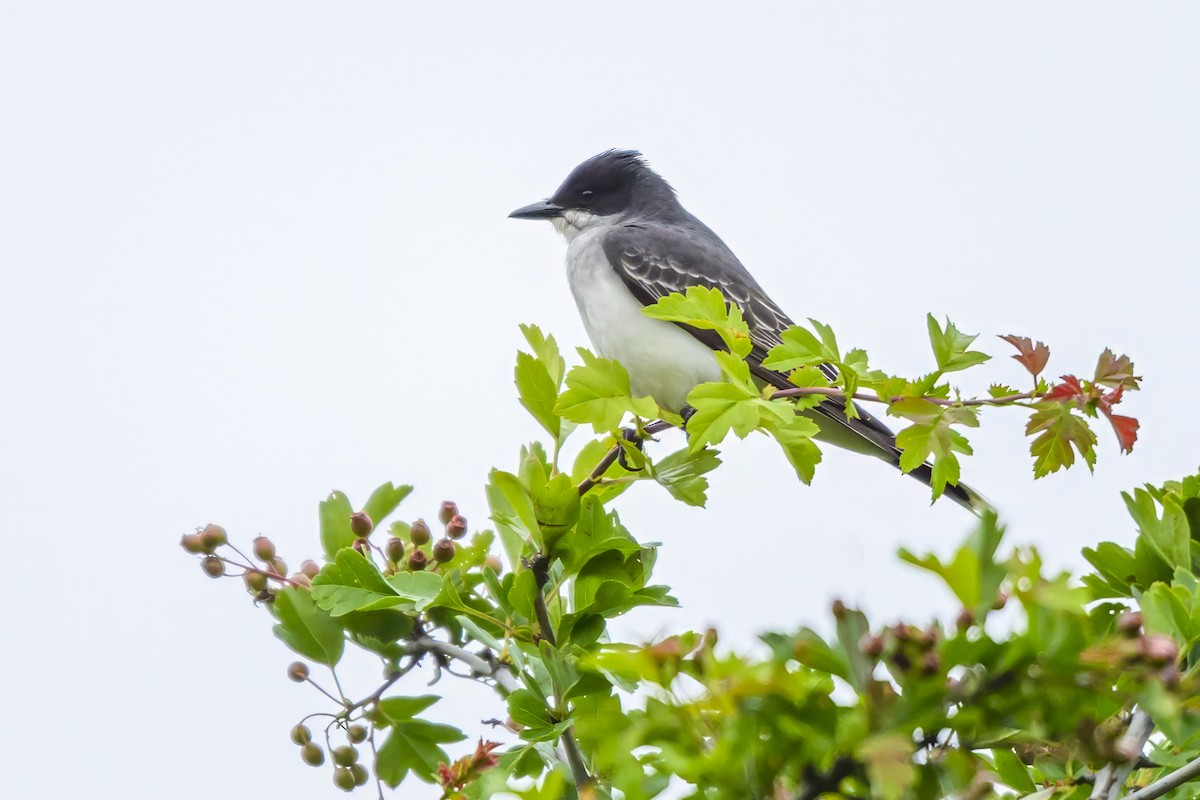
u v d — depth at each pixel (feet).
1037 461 25.43
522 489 25.76
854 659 15.78
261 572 28.14
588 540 26.89
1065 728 15.67
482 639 26.78
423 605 26.61
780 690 15.44
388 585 26.84
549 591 28.09
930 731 15.94
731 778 15.97
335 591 26.84
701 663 15.96
